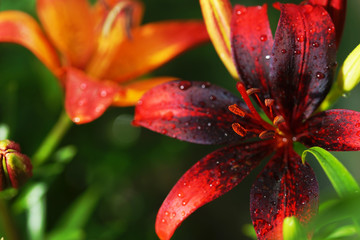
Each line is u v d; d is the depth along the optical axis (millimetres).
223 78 926
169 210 565
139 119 592
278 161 585
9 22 732
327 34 580
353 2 1062
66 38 765
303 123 597
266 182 575
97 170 883
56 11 765
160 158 918
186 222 1003
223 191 571
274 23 925
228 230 1020
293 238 525
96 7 788
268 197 568
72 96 678
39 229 729
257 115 594
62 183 879
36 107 866
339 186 537
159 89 598
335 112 587
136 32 771
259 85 599
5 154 628
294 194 565
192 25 767
